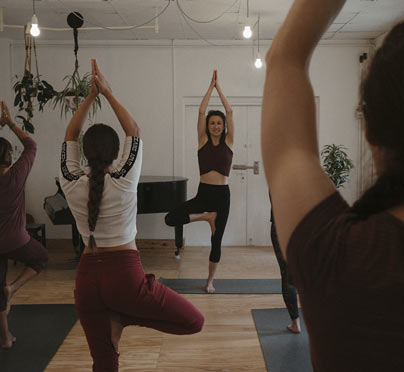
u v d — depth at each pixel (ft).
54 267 17.28
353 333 1.11
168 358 9.44
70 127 6.14
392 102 1.09
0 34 19.13
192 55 20.21
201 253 19.61
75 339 10.38
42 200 20.51
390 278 1.06
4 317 9.77
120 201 5.65
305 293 1.19
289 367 8.91
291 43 1.37
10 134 20.16
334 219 1.16
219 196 13.69
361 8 15.66
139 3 15.10
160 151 20.53
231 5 15.21
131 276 5.65
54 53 20.11
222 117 13.73
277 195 1.26
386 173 1.15
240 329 11.00
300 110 1.31
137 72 20.30
